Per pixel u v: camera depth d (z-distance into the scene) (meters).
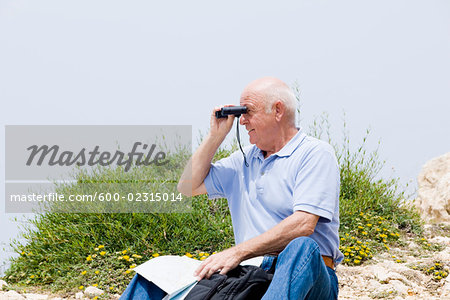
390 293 8.30
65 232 9.99
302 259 4.42
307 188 5.02
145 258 9.41
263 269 5.06
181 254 9.65
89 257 9.14
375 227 11.73
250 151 5.76
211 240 10.27
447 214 14.35
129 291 4.99
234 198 5.80
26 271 9.69
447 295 8.21
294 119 5.44
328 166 5.12
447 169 15.45
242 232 5.59
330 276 5.14
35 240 10.33
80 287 8.45
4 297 7.84
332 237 5.29
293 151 5.30
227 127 5.86
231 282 4.65
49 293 8.70
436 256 9.93
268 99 5.33
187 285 4.72
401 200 13.75
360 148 13.32
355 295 8.41
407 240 11.86
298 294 4.33
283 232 4.86
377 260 10.33
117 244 9.59
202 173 5.92
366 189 13.07
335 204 5.23
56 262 9.55
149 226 9.89
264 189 5.36
